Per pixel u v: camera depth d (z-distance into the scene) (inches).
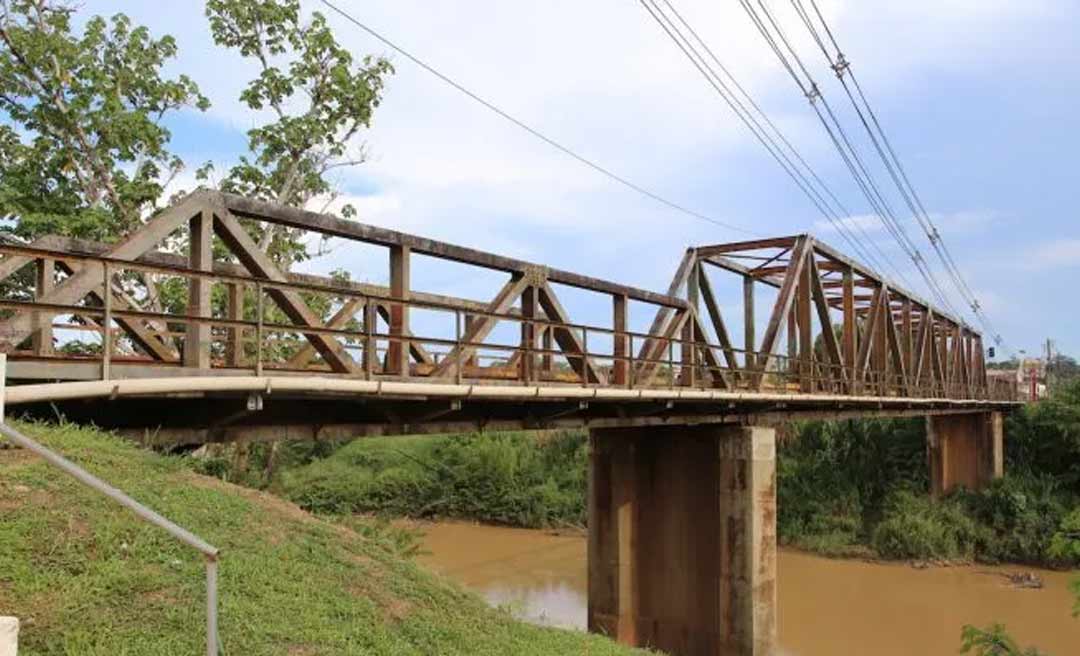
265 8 724.7
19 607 199.8
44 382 274.7
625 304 616.7
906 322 1424.7
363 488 2020.2
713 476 806.5
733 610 761.0
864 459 1881.2
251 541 278.1
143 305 677.9
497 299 478.6
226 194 337.1
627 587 815.1
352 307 420.5
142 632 205.6
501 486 1953.7
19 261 331.0
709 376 751.1
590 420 617.6
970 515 1615.4
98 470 272.8
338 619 252.4
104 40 693.3
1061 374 3917.3
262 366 339.6
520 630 322.0
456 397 414.0
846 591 1294.3
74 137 666.2
